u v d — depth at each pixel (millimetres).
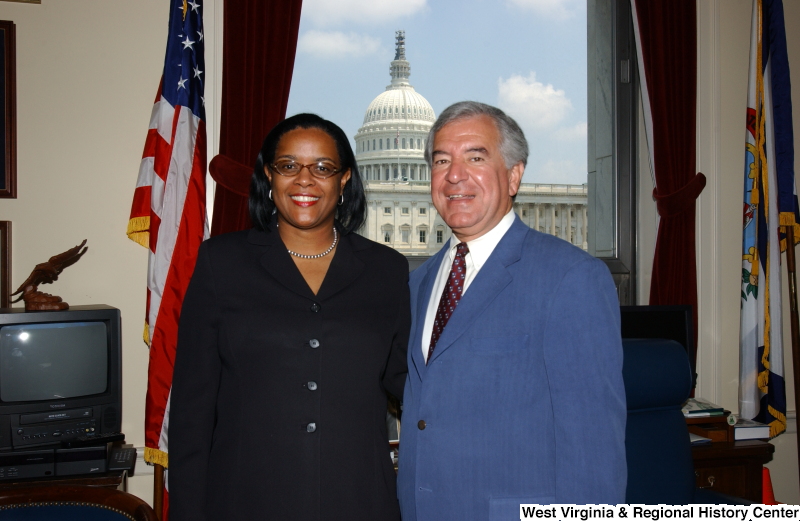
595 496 1033
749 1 3066
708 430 2387
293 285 1271
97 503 1479
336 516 1199
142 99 2391
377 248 1422
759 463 2320
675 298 2891
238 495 1187
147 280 2215
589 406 1052
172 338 2127
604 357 1067
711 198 2998
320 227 1330
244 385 1220
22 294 2172
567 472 1049
